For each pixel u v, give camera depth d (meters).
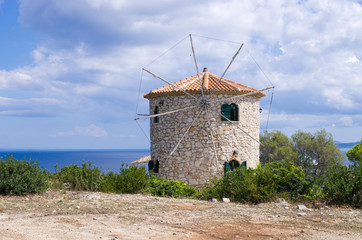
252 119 23.42
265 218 7.68
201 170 21.69
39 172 12.24
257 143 23.84
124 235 5.84
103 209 8.72
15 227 6.15
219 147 21.83
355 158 21.02
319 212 8.65
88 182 13.98
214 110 22.05
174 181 16.97
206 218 7.64
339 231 6.38
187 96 22.23
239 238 5.80
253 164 23.08
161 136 23.12
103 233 5.94
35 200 10.22
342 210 9.09
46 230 5.98
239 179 12.01
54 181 14.03
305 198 10.61
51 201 9.98
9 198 10.56
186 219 7.50
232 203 10.64
